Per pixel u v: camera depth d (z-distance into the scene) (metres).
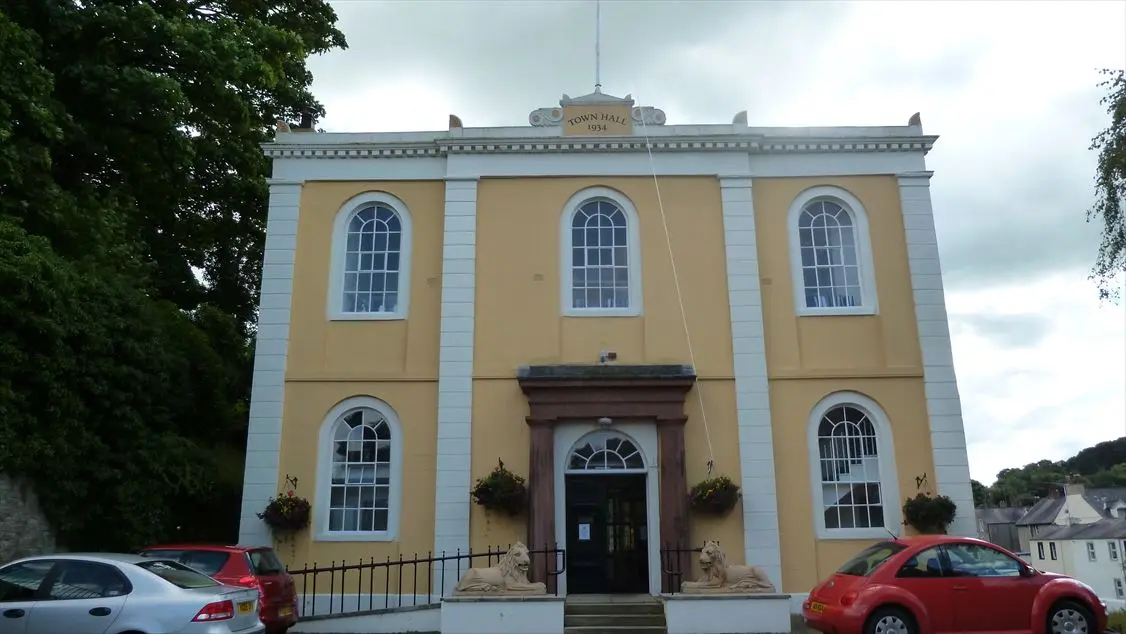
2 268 11.38
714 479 14.72
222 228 22.48
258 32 18.08
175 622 8.69
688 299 15.94
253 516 15.04
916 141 16.56
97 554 9.42
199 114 17.36
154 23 15.52
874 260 16.17
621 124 16.80
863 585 10.73
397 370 15.73
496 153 16.62
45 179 13.84
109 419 13.65
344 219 16.56
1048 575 11.03
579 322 15.88
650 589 14.52
